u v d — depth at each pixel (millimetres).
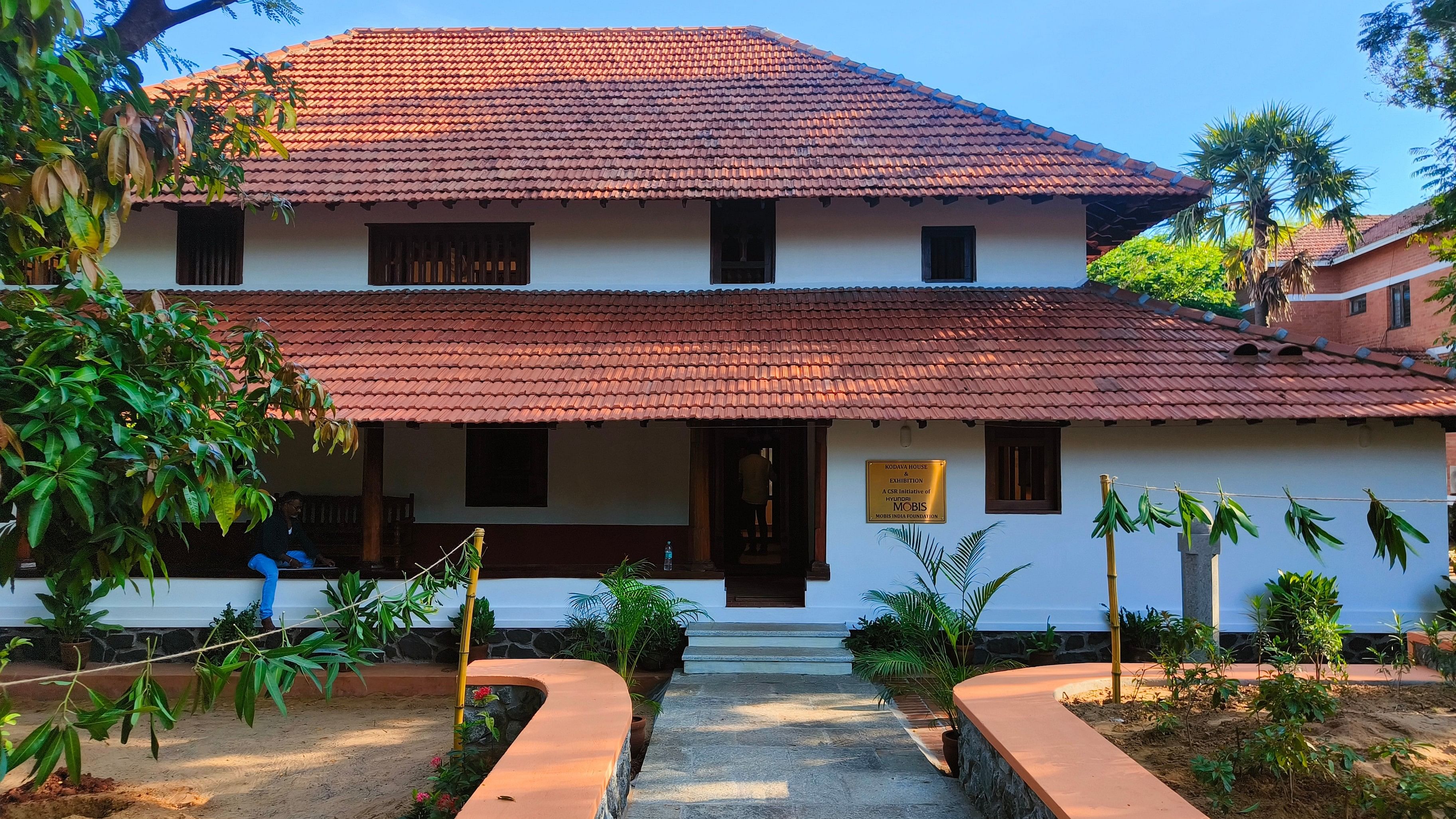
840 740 6809
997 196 11375
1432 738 5043
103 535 3480
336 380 9688
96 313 4105
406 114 13594
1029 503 9914
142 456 3416
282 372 5223
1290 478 9578
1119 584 9695
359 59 15180
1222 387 9344
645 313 11500
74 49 5223
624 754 5410
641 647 8594
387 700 9266
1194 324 10836
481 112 13664
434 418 9008
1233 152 20188
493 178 11812
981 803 5273
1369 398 8992
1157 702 5930
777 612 9836
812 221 12352
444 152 12500
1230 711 5629
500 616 9898
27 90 4285
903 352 10258
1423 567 9312
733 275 12453
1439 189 15492
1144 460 9758
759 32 16047
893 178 11711
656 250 12398
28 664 9625
